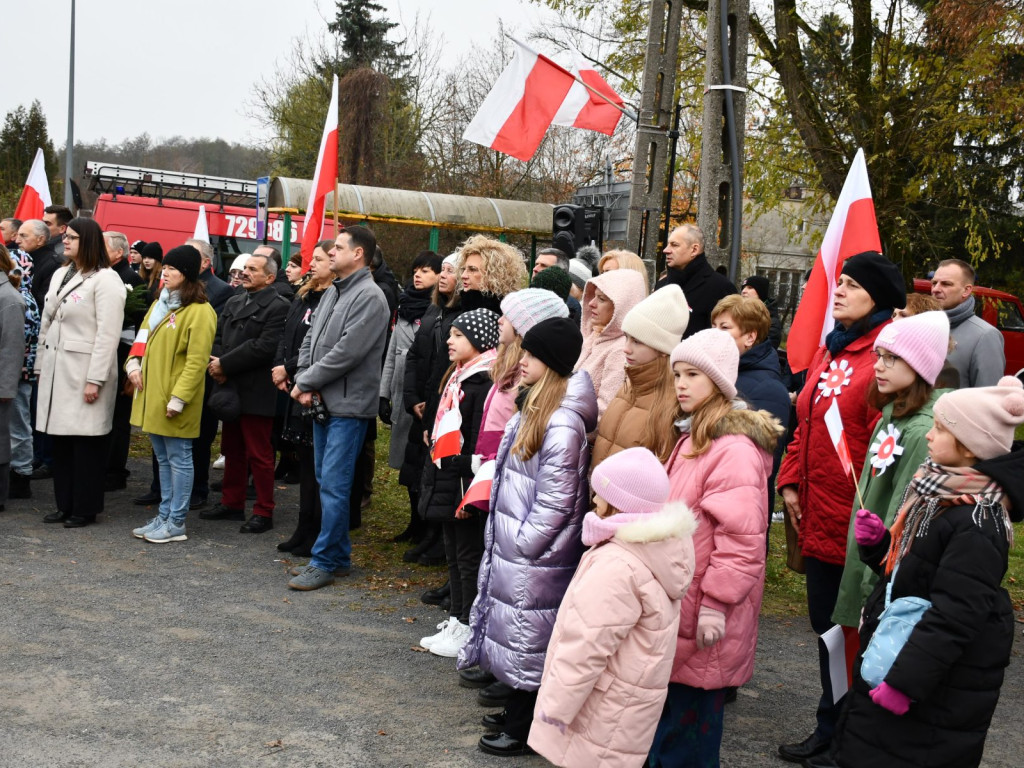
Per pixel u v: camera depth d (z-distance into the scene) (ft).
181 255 21.57
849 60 54.24
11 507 24.30
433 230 56.03
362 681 15.12
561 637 10.08
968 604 8.79
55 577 19.11
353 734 13.26
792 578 22.74
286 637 16.81
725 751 13.41
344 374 19.42
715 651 11.10
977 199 57.98
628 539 9.96
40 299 28.43
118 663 15.21
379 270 24.68
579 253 27.94
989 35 48.34
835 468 13.11
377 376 19.79
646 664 9.99
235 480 24.38
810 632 19.08
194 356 21.52
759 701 15.40
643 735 10.06
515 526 12.81
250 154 131.44
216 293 27.14
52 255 28.81
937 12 48.67
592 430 13.11
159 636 16.47
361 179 97.09
